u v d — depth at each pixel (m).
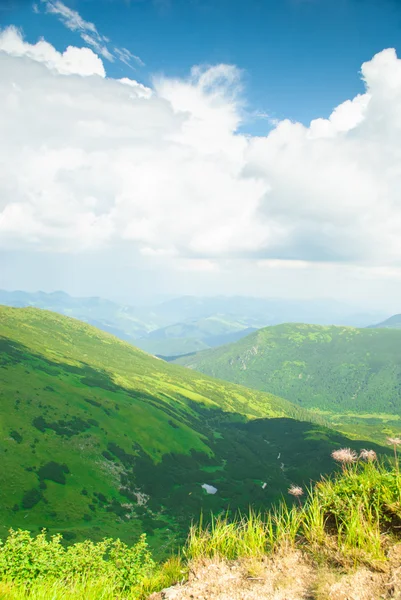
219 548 6.69
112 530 105.19
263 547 6.40
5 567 12.70
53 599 6.27
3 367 191.38
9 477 113.38
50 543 14.40
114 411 186.38
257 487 142.88
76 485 123.38
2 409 148.75
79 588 6.84
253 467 174.25
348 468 7.33
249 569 5.83
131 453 156.75
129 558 14.96
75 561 13.85
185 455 175.12
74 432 153.25
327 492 7.02
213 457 184.00
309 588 5.23
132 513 120.38
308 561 5.88
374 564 5.31
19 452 127.44
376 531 5.83
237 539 6.75
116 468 143.62
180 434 193.00
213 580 5.80
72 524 104.38
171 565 6.64
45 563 13.25
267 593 5.25
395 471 6.82
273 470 171.62
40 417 154.00
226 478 158.62
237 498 134.00
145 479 143.25
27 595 6.47
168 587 6.05
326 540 6.14
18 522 97.00
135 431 176.00
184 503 128.50
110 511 117.50
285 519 6.84
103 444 154.12
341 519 6.43
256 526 6.71
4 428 136.88
